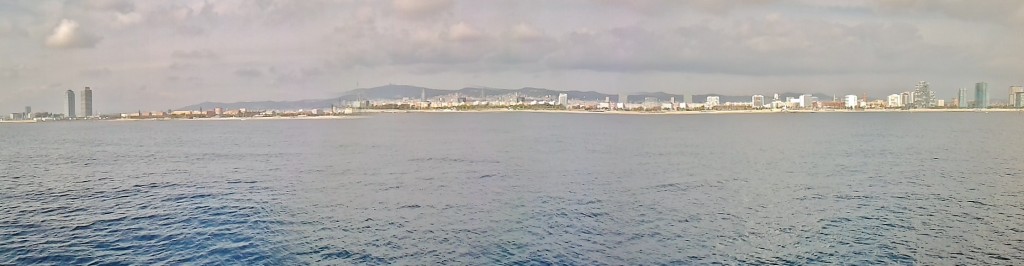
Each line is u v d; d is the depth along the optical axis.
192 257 33.81
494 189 55.91
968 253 33.81
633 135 148.75
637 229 39.44
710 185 58.06
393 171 70.62
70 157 94.19
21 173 71.75
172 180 63.94
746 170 70.50
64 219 43.12
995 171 67.25
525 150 101.62
